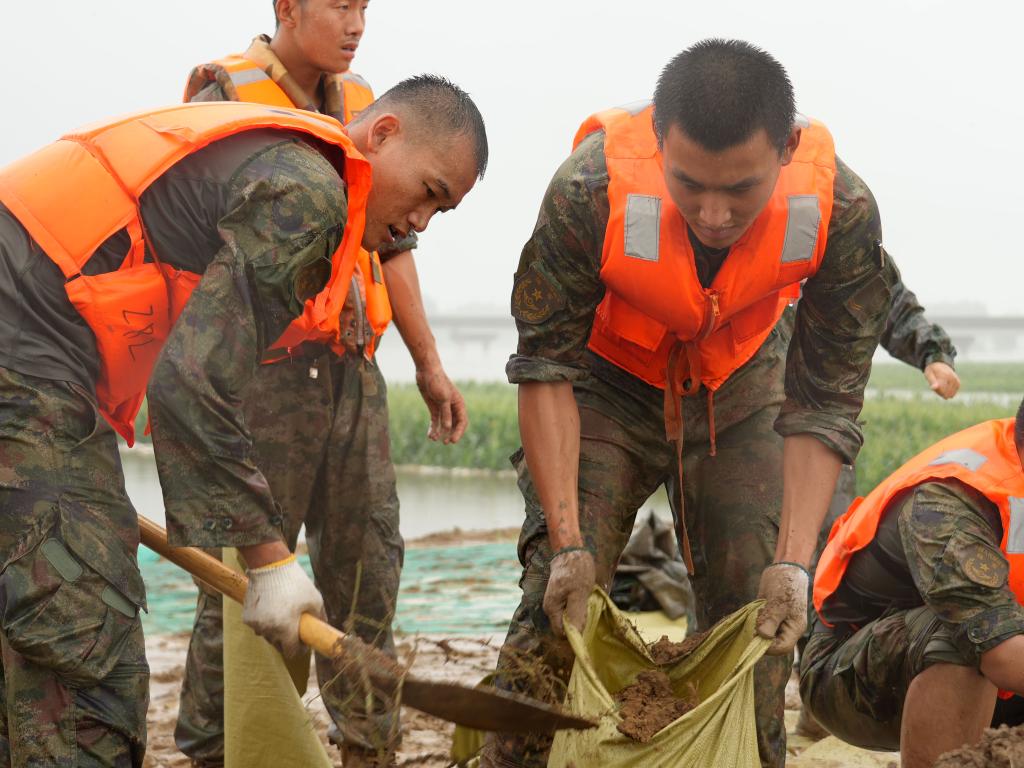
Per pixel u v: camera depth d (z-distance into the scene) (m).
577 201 2.92
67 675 2.56
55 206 2.62
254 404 3.70
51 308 2.64
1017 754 2.71
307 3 3.94
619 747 2.61
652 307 3.01
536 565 3.21
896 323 5.02
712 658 2.93
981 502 3.19
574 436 3.08
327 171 2.70
